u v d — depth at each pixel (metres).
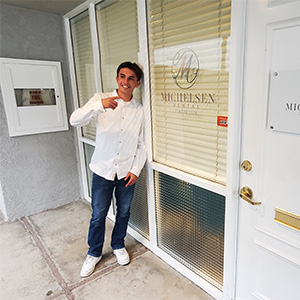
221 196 1.47
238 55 1.17
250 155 1.27
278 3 1.01
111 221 2.69
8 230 2.53
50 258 2.11
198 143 1.54
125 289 1.75
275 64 1.08
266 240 1.30
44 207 2.93
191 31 1.40
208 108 1.42
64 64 2.76
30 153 2.70
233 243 1.46
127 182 1.87
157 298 1.67
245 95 1.22
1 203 2.78
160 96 1.73
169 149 1.77
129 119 1.75
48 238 2.39
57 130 2.82
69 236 2.42
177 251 1.92
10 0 2.19
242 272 1.48
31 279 1.87
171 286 1.77
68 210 2.94
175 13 1.47
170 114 1.69
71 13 2.47
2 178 2.57
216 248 1.59
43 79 2.62
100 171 1.79
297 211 1.15
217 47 1.29
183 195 1.73
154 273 1.90
